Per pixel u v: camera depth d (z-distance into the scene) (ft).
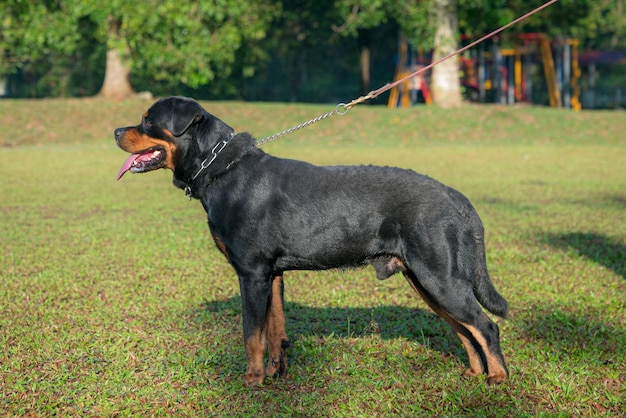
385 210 15.78
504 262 28.66
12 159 69.97
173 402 15.61
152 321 21.18
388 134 87.86
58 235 34.58
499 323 20.56
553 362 17.38
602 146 82.43
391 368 17.33
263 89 189.47
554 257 29.17
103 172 61.41
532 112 95.61
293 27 153.69
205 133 16.67
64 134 85.40
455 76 98.58
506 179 55.98
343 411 15.01
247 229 16.16
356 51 165.78
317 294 24.18
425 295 16.06
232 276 26.71
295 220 16.01
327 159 67.92
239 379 16.79
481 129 89.86
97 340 19.42
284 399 15.69
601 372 16.75
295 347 18.95
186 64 91.97
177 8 87.35
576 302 22.70
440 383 16.21
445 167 63.36
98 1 84.89
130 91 99.86
